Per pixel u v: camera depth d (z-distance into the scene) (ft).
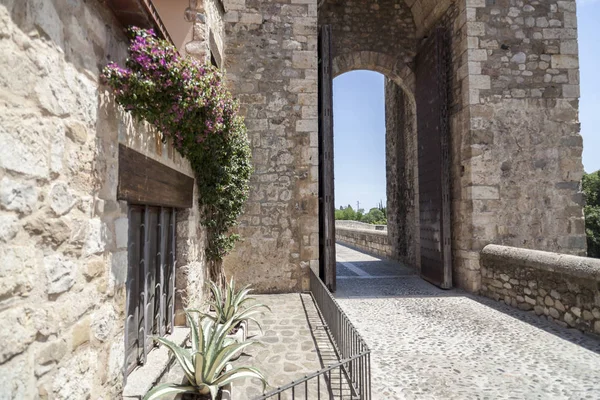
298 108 23.09
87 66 6.59
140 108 8.12
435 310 19.03
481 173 22.98
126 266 8.23
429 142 27.20
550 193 23.20
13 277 4.65
